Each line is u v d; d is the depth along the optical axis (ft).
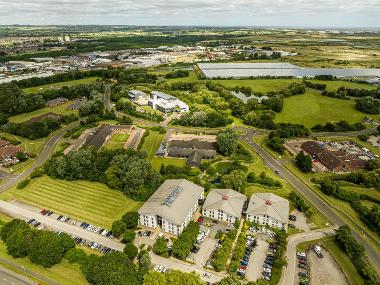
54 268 487.61
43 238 509.76
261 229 582.35
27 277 470.39
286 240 554.46
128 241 538.47
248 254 520.42
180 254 499.10
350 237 534.37
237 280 437.99
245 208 640.99
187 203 602.44
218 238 556.51
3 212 622.13
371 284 455.22
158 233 568.82
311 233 576.20
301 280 468.75
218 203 610.24
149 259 479.00
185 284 432.66
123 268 453.58
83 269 478.59
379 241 558.97
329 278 480.64
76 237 553.64
